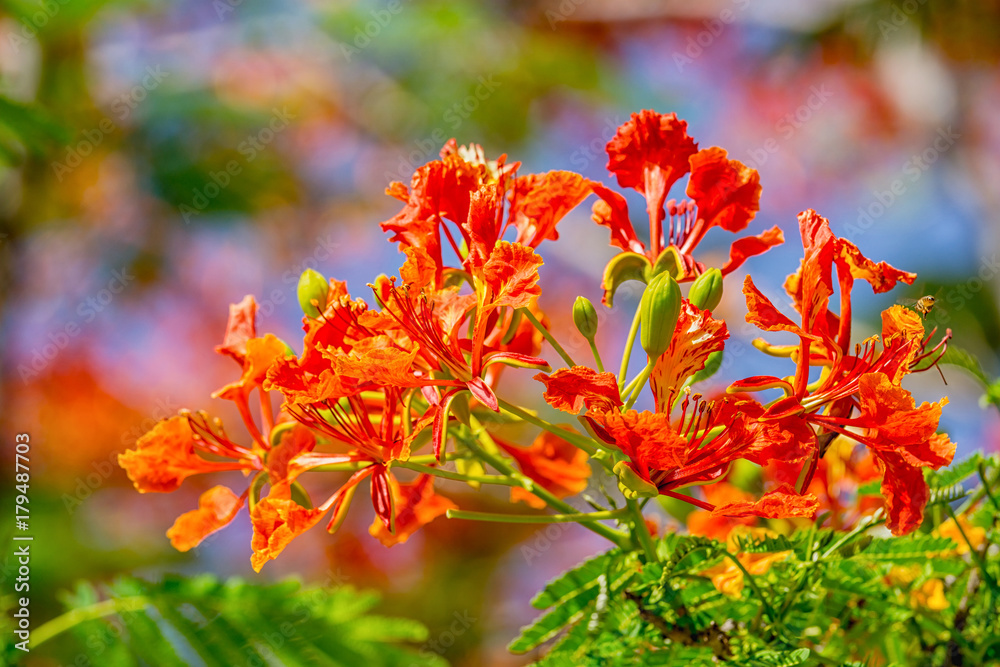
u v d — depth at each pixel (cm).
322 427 184
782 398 167
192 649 225
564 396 156
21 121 361
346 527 633
